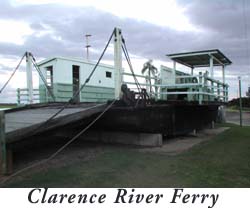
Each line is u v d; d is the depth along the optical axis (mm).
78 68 12812
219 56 12539
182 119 10164
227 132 12047
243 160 6297
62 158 6613
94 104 8305
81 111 6902
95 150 7656
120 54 7559
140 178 4934
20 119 6926
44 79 12094
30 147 8156
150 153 7180
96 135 9367
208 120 13344
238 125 16016
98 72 13531
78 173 5238
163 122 8875
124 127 8461
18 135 5480
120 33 7539
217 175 5051
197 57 12656
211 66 11828
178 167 5660
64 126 6902
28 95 12141
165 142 9172
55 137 10055
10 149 5344
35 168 5641
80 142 9125
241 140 9555
